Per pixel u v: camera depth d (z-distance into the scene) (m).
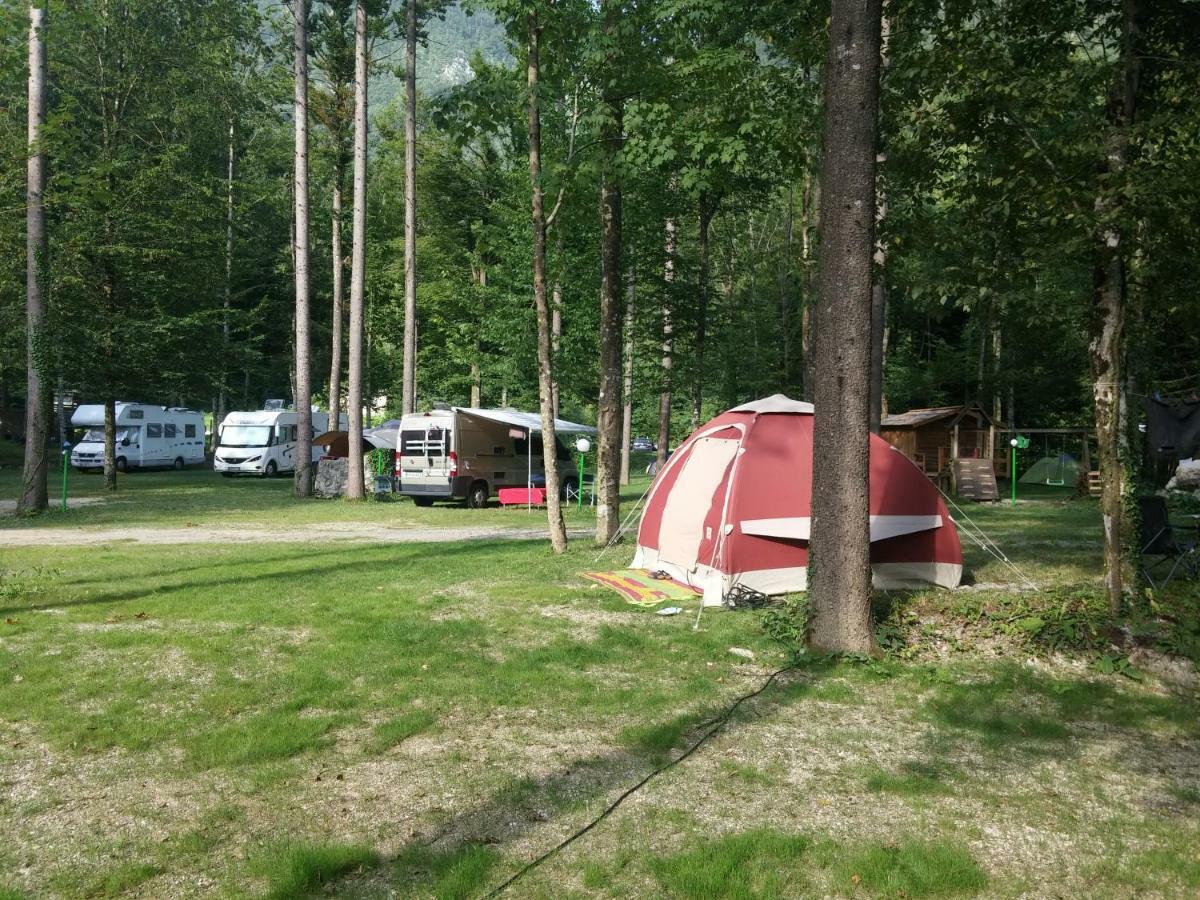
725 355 25.00
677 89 11.52
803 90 10.38
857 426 6.83
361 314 23.53
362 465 23.55
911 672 6.54
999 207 8.14
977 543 12.85
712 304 26.38
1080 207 7.31
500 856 3.74
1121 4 7.61
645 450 58.34
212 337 29.17
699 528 9.52
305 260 24.16
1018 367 34.06
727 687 6.16
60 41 23.62
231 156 36.47
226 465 33.53
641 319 24.89
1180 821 4.23
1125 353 7.74
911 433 25.61
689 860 3.67
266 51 31.62
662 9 10.96
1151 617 7.43
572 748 4.99
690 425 39.78
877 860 3.71
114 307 25.61
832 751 5.05
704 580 9.11
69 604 8.34
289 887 3.42
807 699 5.95
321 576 10.18
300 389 24.28
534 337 28.44
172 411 38.97
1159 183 6.77
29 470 17.95
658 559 10.28
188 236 26.67
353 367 23.42
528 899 3.41
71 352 23.31
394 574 10.31
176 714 5.35
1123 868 3.75
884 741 5.24
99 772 4.52
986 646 7.20
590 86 11.84
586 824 4.05
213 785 4.40
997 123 8.12
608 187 12.46
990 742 5.26
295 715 5.38
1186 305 8.08
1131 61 7.42
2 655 6.48
